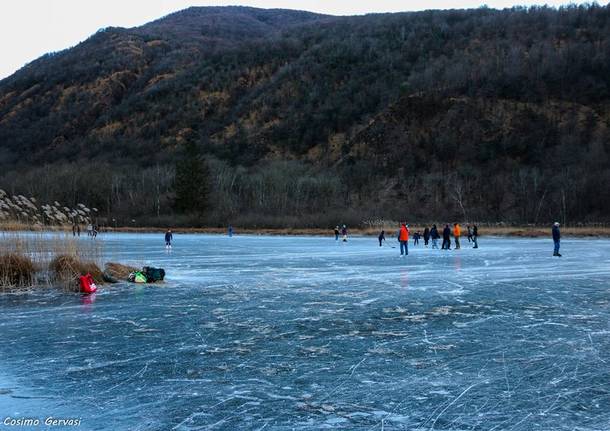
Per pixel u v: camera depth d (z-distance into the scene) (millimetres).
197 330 9742
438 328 9805
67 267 16016
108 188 89250
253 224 68250
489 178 78875
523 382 6820
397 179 84562
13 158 140625
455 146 86562
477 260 23734
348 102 116688
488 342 8789
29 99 172500
